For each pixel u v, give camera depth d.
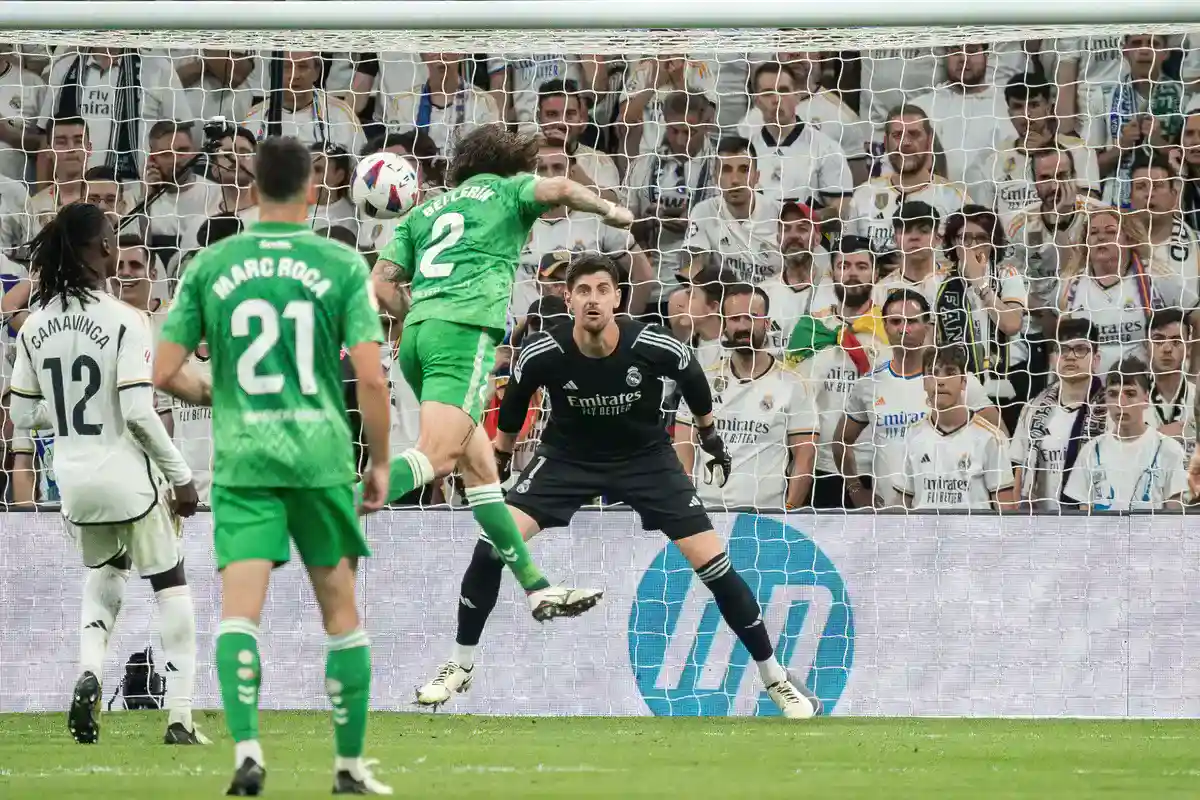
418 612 28.52
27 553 28.95
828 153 38.72
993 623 27.95
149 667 28.34
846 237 37.88
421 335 20.52
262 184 13.76
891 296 36.00
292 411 13.23
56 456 21.16
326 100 38.97
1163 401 35.22
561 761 18.31
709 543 26.17
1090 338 36.44
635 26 25.67
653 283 37.53
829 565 28.20
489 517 21.33
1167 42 38.31
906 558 28.12
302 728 23.94
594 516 28.33
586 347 25.55
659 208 38.47
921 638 28.00
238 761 13.13
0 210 38.44
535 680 28.03
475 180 21.14
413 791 14.41
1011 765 18.09
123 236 38.31
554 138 38.75
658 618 28.09
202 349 32.78
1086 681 27.78
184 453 33.53
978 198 38.31
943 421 35.19
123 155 38.69
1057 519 28.05
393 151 38.84
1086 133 38.50
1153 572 27.91
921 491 34.97
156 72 38.88
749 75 38.84
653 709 27.89
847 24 25.58
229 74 39.00
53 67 38.75
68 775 16.39
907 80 38.81
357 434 33.50
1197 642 27.75
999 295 36.56
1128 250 37.44
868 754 19.47
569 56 39.03
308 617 28.58
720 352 35.50
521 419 26.56
